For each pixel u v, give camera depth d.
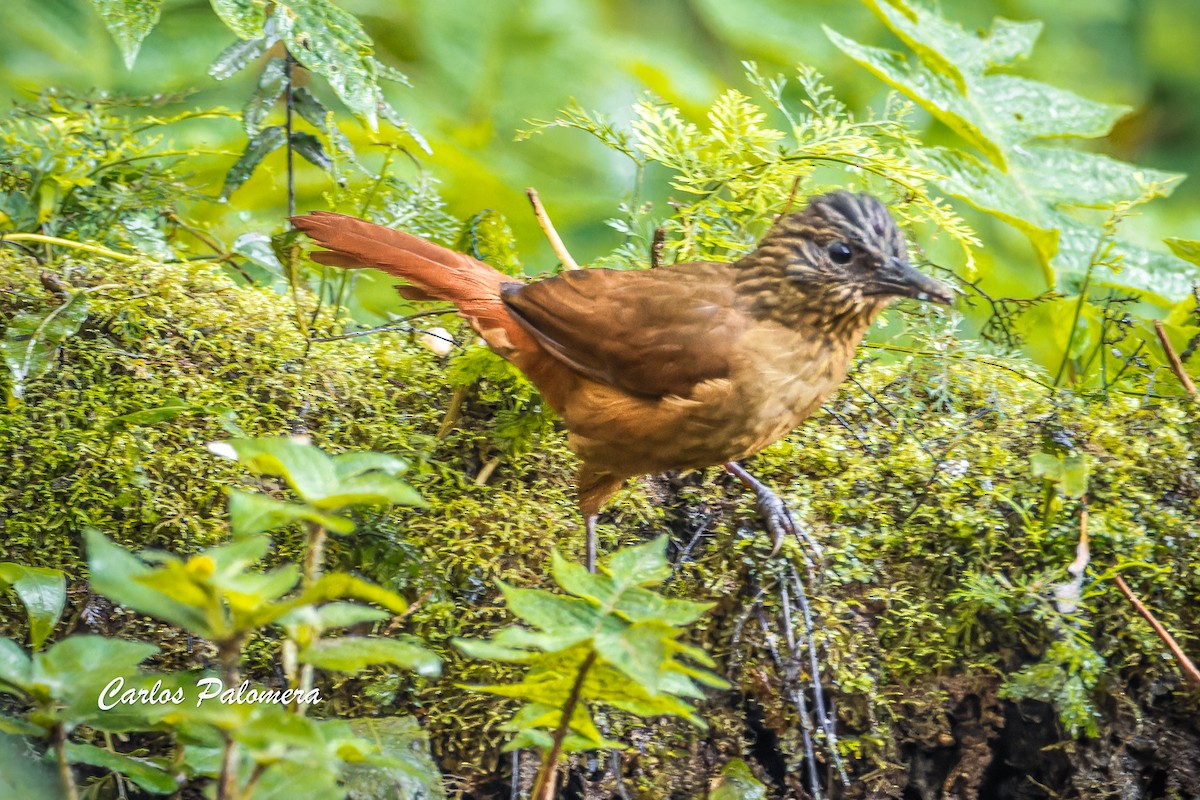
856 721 7.42
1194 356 8.48
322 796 4.87
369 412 8.07
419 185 9.22
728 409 7.05
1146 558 7.35
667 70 12.82
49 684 5.01
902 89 9.88
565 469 8.05
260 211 11.04
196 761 5.59
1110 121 10.45
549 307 7.36
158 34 11.41
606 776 7.31
